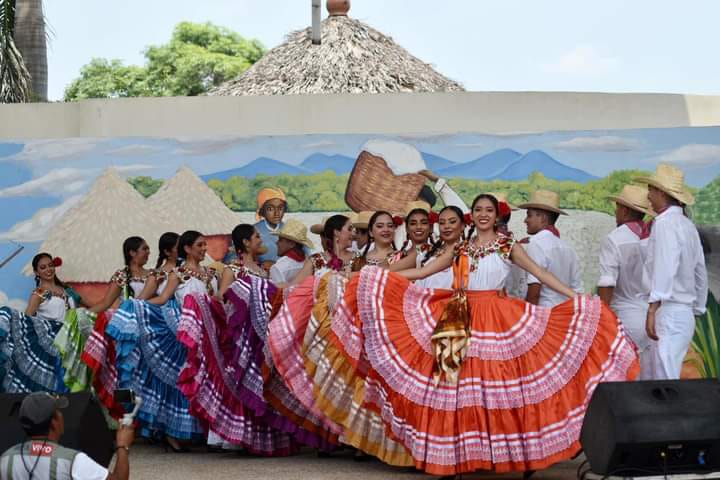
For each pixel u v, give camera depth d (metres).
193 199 10.60
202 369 8.00
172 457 8.28
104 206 10.65
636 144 10.41
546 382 6.88
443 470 6.74
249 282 8.24
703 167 10.39
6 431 6.07
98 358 8.51
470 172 10.45
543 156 10.43
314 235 10.52
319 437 8.09
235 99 10.84
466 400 6.83
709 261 10.34
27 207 10.66
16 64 15.16
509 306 7.05
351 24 13.98
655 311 8.07
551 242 9.08
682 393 6.04
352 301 7.20
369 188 10.50
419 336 7.05
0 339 8.82
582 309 6.98
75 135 11.09
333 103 10.77
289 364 7.61
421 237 8.39
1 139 10.80
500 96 10.73
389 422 6.98
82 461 5.35
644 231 9.27
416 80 13.57
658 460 5.97
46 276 10.30
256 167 10.58
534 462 6.77
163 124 10.90
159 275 9.00
